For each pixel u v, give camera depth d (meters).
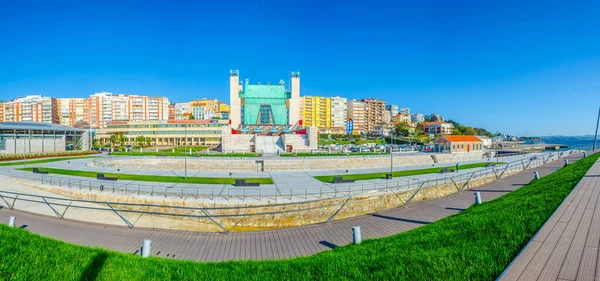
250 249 18.19
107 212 27.17
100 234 20.89
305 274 9.27
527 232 9.84
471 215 15.73
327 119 194.12
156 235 20.69
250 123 106.56
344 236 20.27
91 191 29.16
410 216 24.31
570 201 12.91
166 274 9.52
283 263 10.63
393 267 8.80
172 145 129.12
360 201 28.77
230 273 9.71
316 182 36.38
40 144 68.56
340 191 30.16
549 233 9.05
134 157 57.91
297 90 103.19
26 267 8.88
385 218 24.06
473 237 10.59
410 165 58.19
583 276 6.39
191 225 25.84
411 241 11.74
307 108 186.00
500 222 11.42
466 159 67.88
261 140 83.81
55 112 182.38
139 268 9.96
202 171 47.53
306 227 22.38
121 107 185.12
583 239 8.41
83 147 81.75
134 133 133.62
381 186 33.16
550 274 6.58
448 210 25.48
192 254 17.48
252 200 26.59
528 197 16.66
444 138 71.81
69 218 25.61
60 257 9.87
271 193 29.47
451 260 8.60
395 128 180.75
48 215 25.48
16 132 63.47
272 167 51.09
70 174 40.25
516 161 55.84
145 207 26.72
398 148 92.19
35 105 173.00
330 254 11.77
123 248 18.55
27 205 28.25
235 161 51.44
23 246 10.12
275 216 26.17
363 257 10.18
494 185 35.31
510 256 8.20
